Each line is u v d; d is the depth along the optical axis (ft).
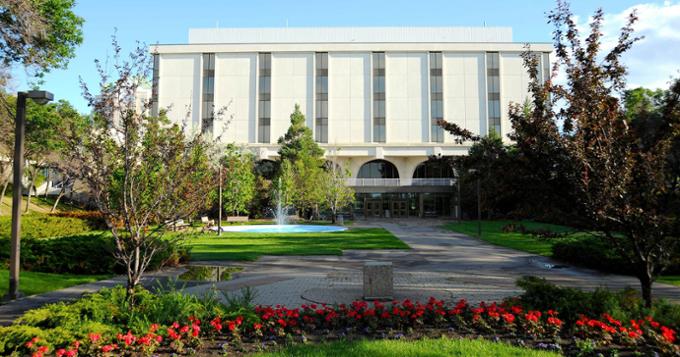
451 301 28.78
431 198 185.26
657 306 21.77
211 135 130.52
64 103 89.76
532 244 71.05
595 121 21.27
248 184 146.51
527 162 22.68
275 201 149.89
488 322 21.30
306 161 160.45
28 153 101.14
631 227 20.70
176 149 24.03
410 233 98.43
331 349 17.92
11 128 76.54
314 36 198.49
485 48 183.93
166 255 44.19
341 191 144.46
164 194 23.40
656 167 20.45
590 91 21.71
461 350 17.52
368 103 184.34
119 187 24.23
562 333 20.03
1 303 29.22
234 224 134.82
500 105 182.50
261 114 184.44
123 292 23.62
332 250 61.93
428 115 183.11
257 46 185.26
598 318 20.66
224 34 198.18
